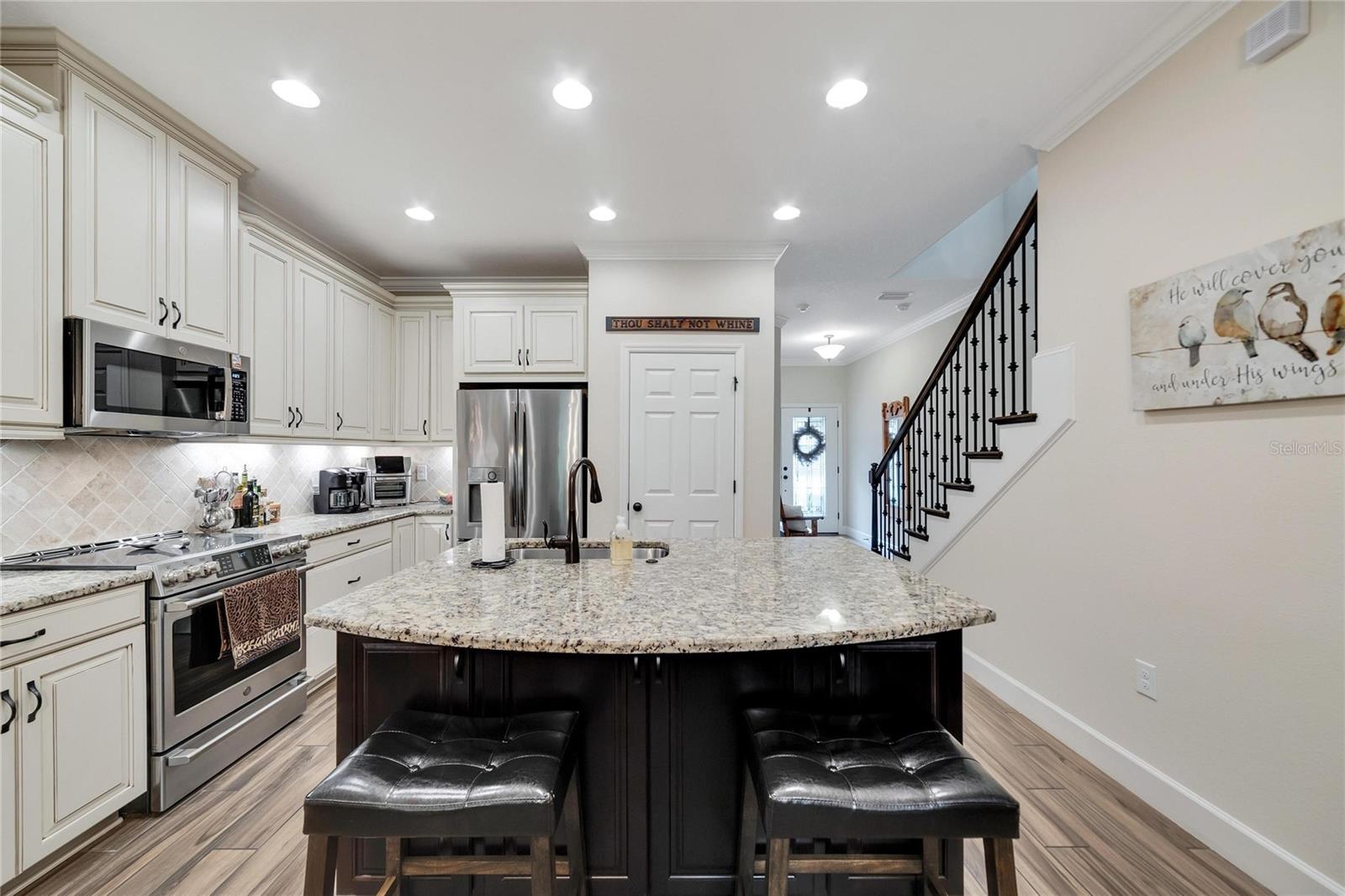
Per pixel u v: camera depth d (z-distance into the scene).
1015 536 2.60
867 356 7.64
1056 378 2.29
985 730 2.40
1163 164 1.82
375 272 4.17
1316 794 1.42
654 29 1.74
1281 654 1.50
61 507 2.11
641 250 3.57
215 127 2.26
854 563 1.90
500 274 4.21
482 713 1.42
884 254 3.77
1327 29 1.37
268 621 2.31
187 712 1.96
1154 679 1.88
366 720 1.44
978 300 3.12
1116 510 2.03
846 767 1.11
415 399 4.11
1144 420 1.91
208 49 1.82
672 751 1.41
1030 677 2.50
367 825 1.00
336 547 2.91
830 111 2.16
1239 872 1.59
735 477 3.61
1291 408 1.47
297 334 3.07
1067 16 1.68
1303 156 1.42
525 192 2.85
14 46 1.76
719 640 1.12
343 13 1.66
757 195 2.88
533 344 3.76
